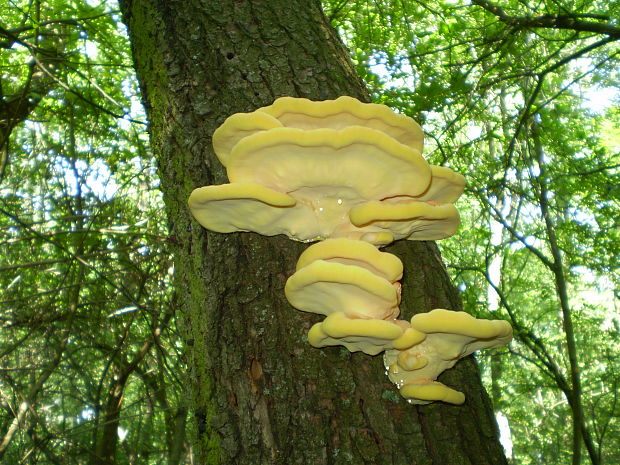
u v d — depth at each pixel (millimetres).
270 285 742
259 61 868
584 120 2836
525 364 4699
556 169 2539
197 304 779
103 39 2297
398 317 780
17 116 2223
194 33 904
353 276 650
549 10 2230
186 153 835
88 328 2625
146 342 2979
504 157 2441
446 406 728
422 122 2232
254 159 698
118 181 2717
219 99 844
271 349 707
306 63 880
